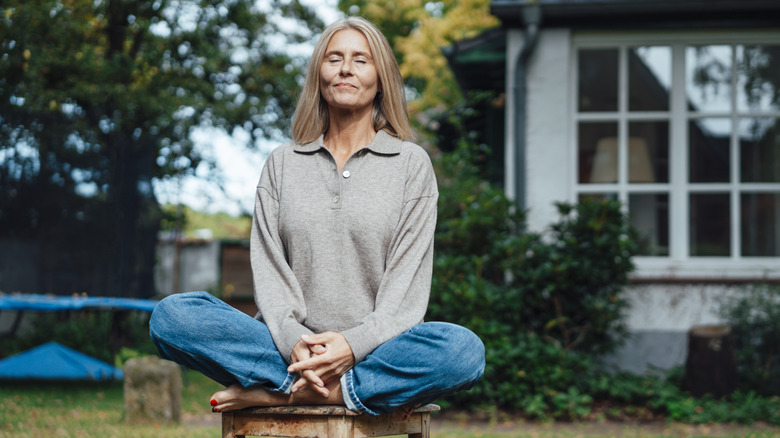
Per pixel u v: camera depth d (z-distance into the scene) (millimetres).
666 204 7090
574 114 7168
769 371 6531
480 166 8836
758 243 7023
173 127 10969
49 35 9977
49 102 9688
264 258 2436
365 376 2191
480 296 6121
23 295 6809
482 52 7605
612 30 7109
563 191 7020
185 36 11336
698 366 6176
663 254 7062
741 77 7105
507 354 6016
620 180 7109
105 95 9953
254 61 12156
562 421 5859
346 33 2518
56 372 7746
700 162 7102
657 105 7141
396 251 2355
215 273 17297
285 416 2211
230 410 2246
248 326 2244
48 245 6883
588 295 6504
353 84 2457
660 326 6828
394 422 2320
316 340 2158
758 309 6621
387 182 2424
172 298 2271
